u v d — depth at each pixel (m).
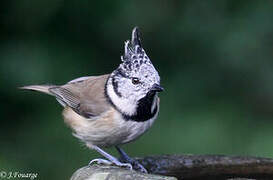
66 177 12.66
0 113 13.45
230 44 13.31
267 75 13.33
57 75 13.20
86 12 13.67
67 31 13.75
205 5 13.77
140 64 7.96
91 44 13.91
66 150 13.05
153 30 13.98
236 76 13.50
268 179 8.14
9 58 13.12
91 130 8.45
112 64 13.98
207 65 13.70
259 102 13.47
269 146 12.61
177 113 13.22
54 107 13.62
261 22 13.28
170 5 13.93
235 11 13.57
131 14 13.70
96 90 8.57
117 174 6.90
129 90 8.03
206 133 12.71
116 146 8.72
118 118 8.16
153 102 8.16
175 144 12.69
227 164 8.16
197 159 8.22
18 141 13.30
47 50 13.35
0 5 13.35
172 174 8.04
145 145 12.82
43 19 13.52
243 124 13.12
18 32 13.49
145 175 6.81
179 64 13.95
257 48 13.26
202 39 13.70
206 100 13.49
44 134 13.31
